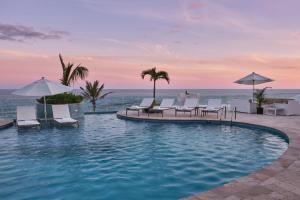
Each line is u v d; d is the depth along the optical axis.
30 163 6.91
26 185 5.44
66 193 5.04
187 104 16.48
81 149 8.39
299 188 4.16
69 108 15.47
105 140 9.73
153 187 5.28
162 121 13.89
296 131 9.76
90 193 5.03
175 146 8.73
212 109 15.23
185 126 12.84
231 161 6.98
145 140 9.70
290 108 15.35
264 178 4.61
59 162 7.00
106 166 6.67
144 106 17.06
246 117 14.40
